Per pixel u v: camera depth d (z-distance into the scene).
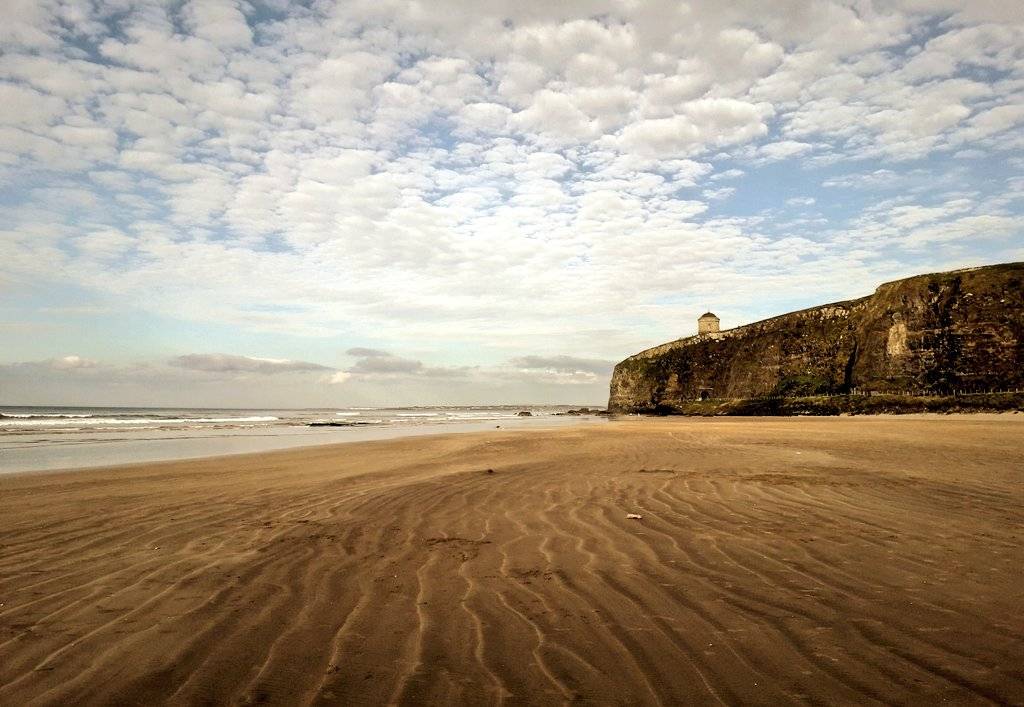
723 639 3.55
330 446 23.69
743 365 96.69
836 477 10.57
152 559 5.45
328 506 8.31
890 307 76.25
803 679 3.02
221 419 62.25
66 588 4.58
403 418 74.62
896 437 22.45
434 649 3.45
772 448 17.83
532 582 4.71
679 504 8.05
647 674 3.13
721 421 55.56
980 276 70.00
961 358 66.62
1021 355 62.69
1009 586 4.36
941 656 3.23
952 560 5.09
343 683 3.04
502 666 3.24
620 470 12.29
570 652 3.41
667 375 108.88
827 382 82.25
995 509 7.39
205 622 3.85
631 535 6.27
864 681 2.98
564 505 8.15
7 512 8.25
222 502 8.88
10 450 22.33
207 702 2.83
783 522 6.77
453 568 5.13
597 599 4.29
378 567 5.16
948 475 10.68
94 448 23.31
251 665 3.23
